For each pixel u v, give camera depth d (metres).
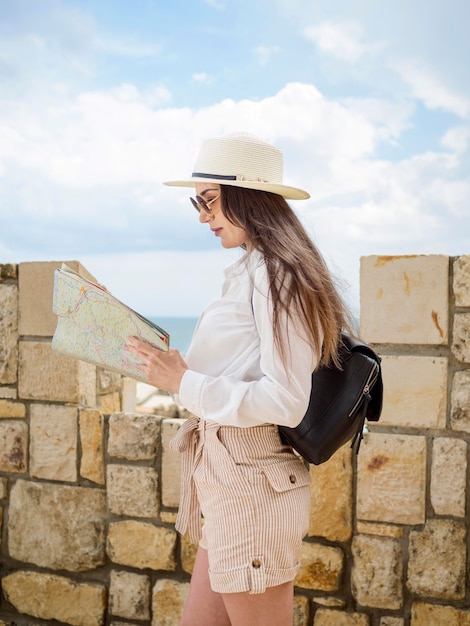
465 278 2.35
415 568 2.45
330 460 2.54
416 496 2.44
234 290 1.57
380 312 2.45
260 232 1.55
